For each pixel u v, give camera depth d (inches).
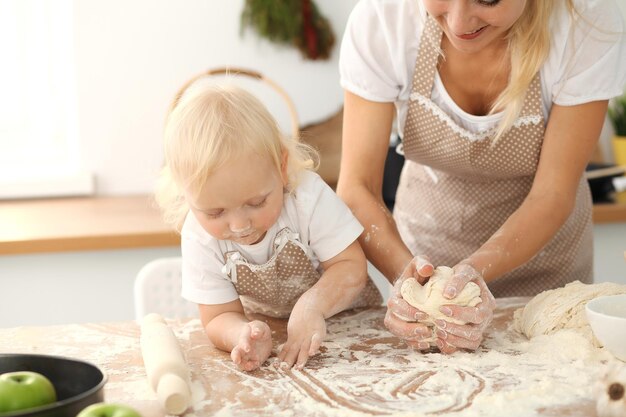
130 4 109.3
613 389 35.4
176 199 54.0
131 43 110.1
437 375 42.1
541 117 57.6
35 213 101.4
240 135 45.9
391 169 98.2
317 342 45.9
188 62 111.3
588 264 70.4
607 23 55.5
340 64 60.3
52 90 114.9
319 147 109.0
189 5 110.2
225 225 47.1
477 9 48.3
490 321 48.6
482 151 60.4
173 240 91.0
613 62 55.4
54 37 114.2
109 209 102.9
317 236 52.4
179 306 70.5
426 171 70.1
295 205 51.9
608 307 45.6
